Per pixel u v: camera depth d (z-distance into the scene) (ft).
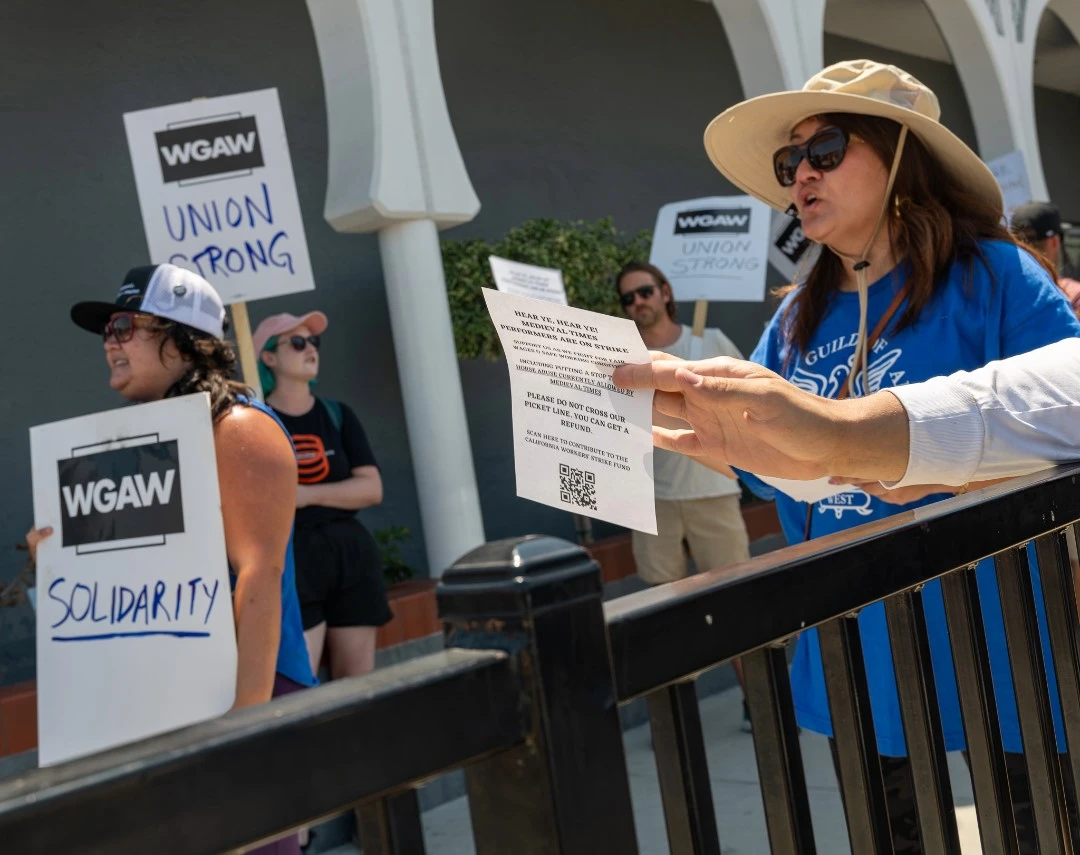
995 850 4.38
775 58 21.40
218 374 7.00
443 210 16.10
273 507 6.50
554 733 2.50
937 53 32.40
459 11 21.95
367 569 13.48
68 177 17.08
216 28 18.75
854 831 3.75
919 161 6.48
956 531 4.19
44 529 6.81
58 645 6.60
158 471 6.41
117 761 1.97
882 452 4.43
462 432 16.51
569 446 3.87
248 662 6.24
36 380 16.52
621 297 17.98
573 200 23.48
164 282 7.18
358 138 15.71
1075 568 6.53
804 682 6.73
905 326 6.31
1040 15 27.84
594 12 24.36
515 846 2.55
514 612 2.52
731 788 13.60
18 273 16.51
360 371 19.90
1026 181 23.86
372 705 2.25
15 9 16.76
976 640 4.36
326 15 15.71
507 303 3.61
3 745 11.83
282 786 2.10
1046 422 4.74
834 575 3.57
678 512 16.94
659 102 25.49
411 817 2.39
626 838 2.61
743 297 18.94
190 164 12.82
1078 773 5.02
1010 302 6.03
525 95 22.89
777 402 4.07
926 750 4.03
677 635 2.96
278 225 12.85
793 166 6.73
